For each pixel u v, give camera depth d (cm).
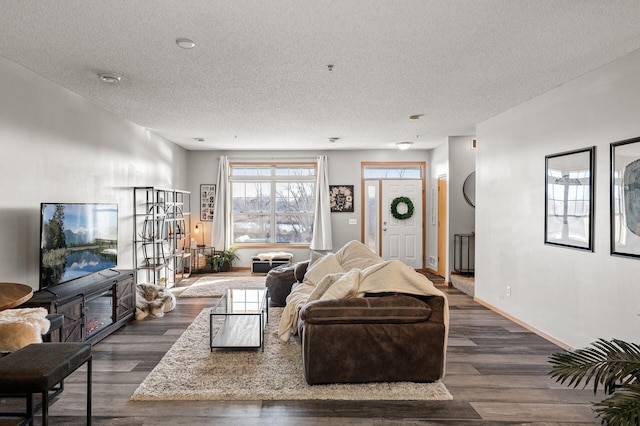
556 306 381
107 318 407
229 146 760
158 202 595
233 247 816
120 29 260
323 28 257
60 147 382
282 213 833
